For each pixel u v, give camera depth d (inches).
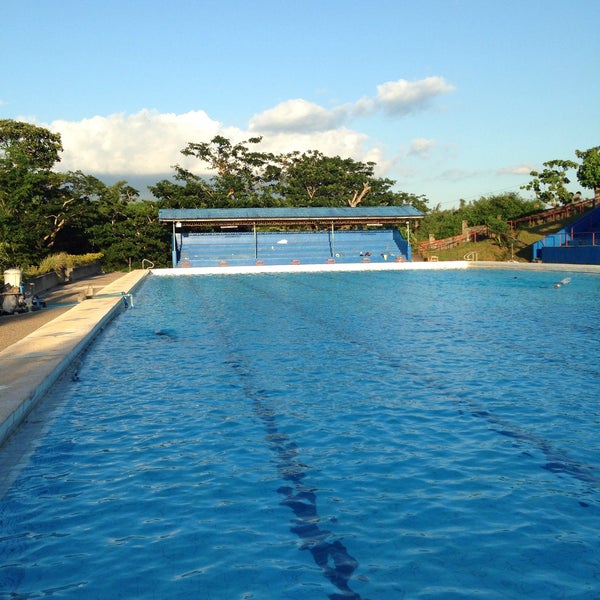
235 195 2743.6
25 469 282.8
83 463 289.4
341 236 2126.0
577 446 302.0
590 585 183.2
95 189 2301.9
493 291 1128.2
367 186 2977.4
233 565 197.2
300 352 556.4
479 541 210.1
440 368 480.4
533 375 451.8
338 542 211.2
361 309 880.3
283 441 316.5
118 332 698.8
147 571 194.5
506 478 263.9
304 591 182.1
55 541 215.0
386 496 247.6
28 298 903.1
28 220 1959.9
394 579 187.8
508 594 179.0
